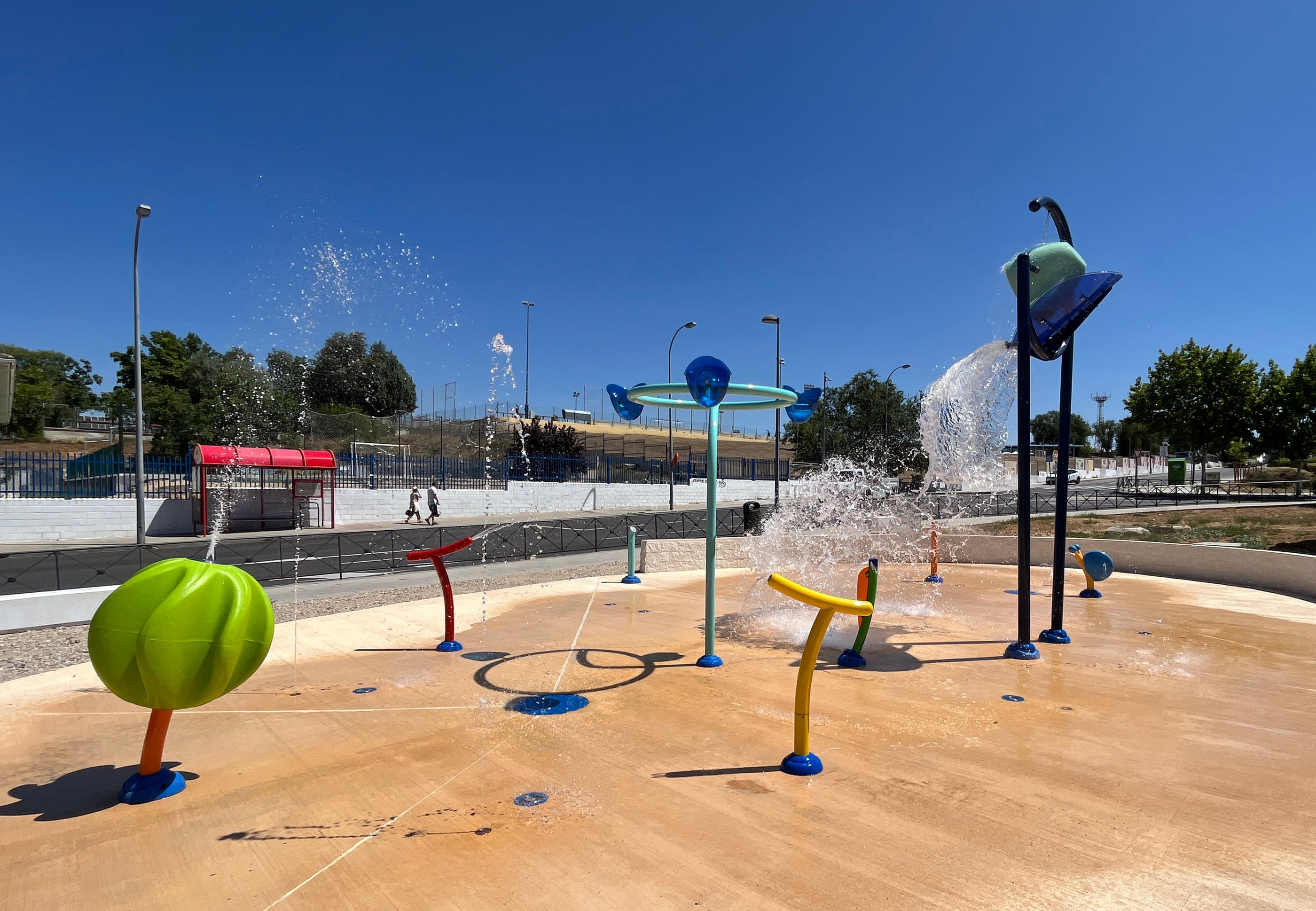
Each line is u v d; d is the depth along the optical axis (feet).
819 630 13.19
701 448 185.57
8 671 21.18
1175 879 9.55
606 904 9.09
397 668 20.81
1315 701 17.34
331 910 9.10
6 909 9.24
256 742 15.01
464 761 13.89
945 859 10.08
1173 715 16.33
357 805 12.05
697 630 25.67
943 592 34.04
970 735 15.07
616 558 50.31
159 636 11.32
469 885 9.60
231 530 72.54
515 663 21.31
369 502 84.28
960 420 24.14
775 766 13.51
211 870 10.09
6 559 49.16
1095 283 21.44
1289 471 152.87
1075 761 13.62
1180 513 69.31
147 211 55.16
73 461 68.49
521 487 99.96
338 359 124.77
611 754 14.19
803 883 9.51
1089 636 24.38
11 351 167.12
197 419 107.86
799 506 49.57
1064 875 9.66
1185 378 110.01
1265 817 11.29
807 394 24.31
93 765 13.92
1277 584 33.35
